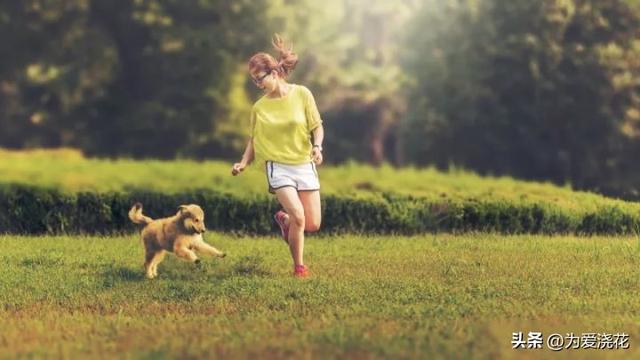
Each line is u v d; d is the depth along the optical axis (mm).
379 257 12172
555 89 29297
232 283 10062
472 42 30875
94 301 9281
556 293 9531
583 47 29188
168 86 33875
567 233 15266
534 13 29578
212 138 34250
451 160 31500
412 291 9570
